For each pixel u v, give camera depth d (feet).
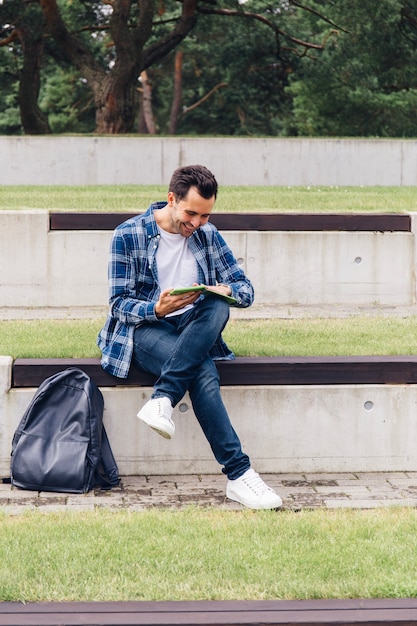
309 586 15.20
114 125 90.33
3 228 32.81
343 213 34.01
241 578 15.60
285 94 131.34
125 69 89.66
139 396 21.13
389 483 20.97
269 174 74.13
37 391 20.34
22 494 19.85
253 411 21.50
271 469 21.67
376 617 14.30
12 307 32.94
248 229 33.71
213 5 102.68
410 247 34.09
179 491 20.29
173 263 20.53
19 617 14.20
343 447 21.74
